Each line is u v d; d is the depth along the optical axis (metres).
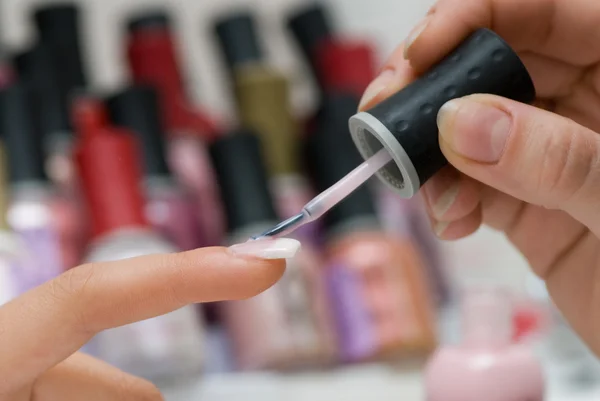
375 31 0.78
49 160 0.53
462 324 0.40
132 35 0.62
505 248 0.67
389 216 0.60
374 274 0.53
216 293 0.26
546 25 0.34
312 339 0.49
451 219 0.34
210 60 0.73
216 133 0.58
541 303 0.61
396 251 0.54
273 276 0.26
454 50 0.30
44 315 0.27
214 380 0.49
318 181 0.56
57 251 0.49
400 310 0.52
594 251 0.36
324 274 0.54
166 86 0.60
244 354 0.50
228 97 0.65
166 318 0.46
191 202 0.56
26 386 0.28
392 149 0.28
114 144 0.48
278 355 0.49
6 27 0.68
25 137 0.50
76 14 0.62
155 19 0.62
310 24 0.68
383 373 0.52
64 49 0.60
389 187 0.30
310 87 0.70
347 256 0.53
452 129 0.27
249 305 0.50
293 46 0.71
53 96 0.56
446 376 0.38
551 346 0.59
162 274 0.26
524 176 0.27
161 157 0.54
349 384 0.51
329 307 0.53
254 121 0.58
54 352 0.27
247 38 0.62
